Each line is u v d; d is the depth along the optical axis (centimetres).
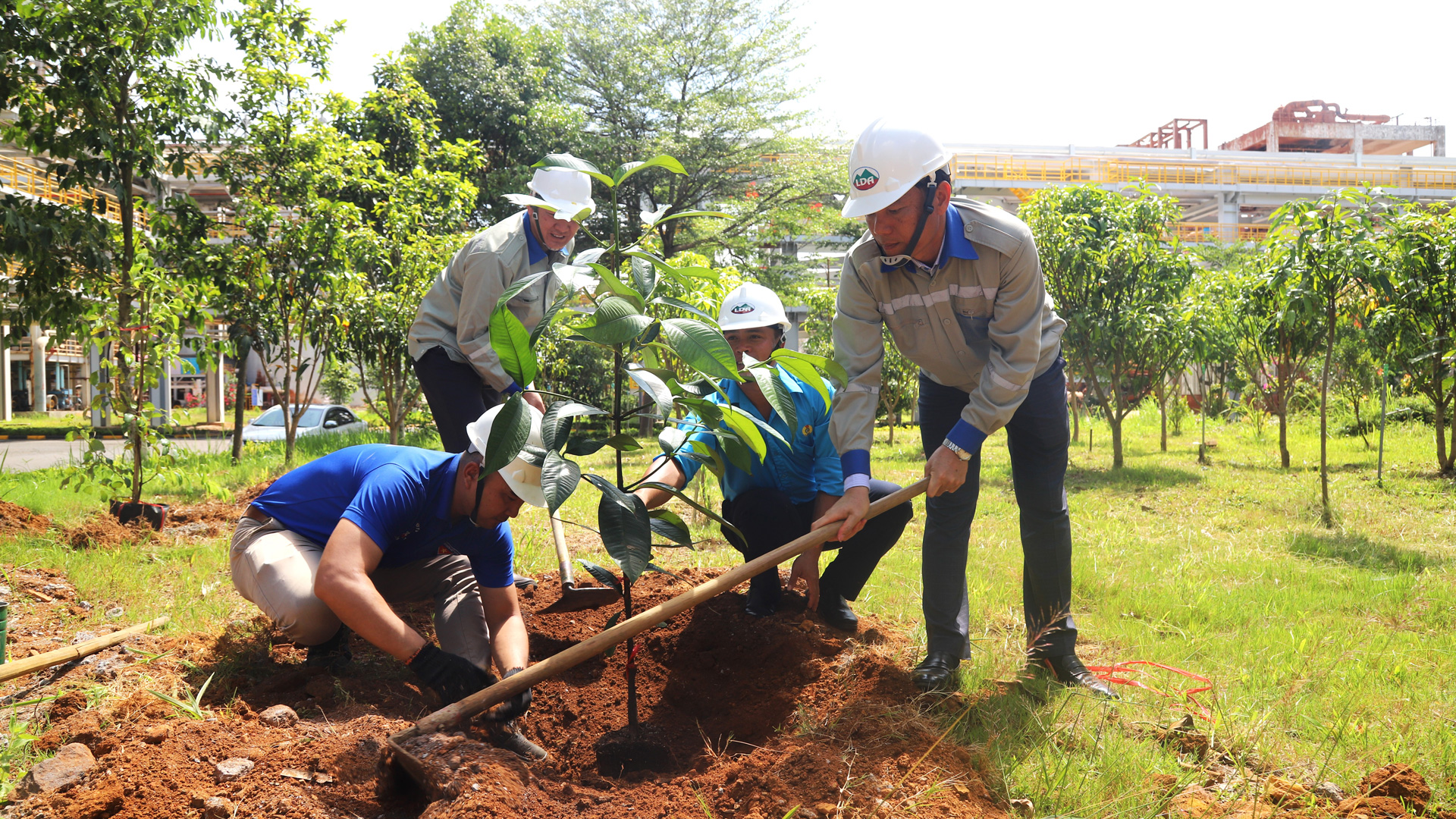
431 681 240
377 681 287
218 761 212
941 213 262
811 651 314
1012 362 270
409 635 240
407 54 1977
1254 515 693
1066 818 208
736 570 252
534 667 228
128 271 604
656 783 235
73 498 644
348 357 1042
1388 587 447
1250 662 330
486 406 400
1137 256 962
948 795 210
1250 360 1252
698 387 256
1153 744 252
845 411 289
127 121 630
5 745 229
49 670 291
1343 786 231
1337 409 1463
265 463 922
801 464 357
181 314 619
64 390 3662
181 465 803
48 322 605
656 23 2200
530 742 258
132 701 246
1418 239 800
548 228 370
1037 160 3756
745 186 2236
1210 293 1123
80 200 689
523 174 1905
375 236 953
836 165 2200
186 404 3316
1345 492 792
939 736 240
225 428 2112
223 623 339
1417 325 850
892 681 281
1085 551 534
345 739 223
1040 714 264
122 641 308
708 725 291
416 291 1009
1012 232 261
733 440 247
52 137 598
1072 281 984
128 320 603
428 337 381
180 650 298
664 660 332
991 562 495
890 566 472
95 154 620
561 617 364
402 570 290
